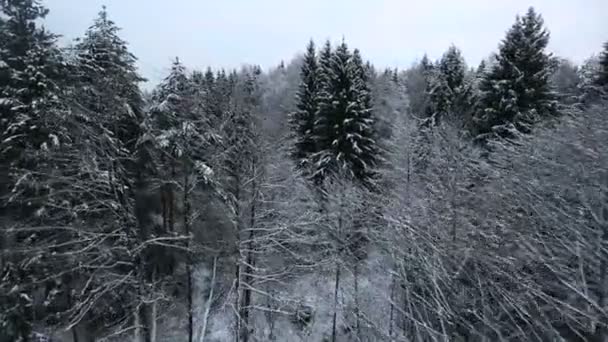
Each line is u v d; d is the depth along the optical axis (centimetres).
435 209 1847
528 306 1430
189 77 1808
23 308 1383
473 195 1814
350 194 2045
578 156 1683
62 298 1500
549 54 2288
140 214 1759
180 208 1864
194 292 1853
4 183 1446
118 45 1695
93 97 1520
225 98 1828
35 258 1362
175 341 1761
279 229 1780
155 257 1700
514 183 1772
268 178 1891
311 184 2320
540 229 1591
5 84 1473
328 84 2573
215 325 1842
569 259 1469
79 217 1512
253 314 1938
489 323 1395
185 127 1636
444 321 1557
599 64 2400
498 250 1564
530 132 2111
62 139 1476
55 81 1508
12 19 1495
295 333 1947
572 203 1596
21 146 1416
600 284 1344
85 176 1550
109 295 1550
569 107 2091
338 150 2397
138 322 1555
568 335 1360
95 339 1584
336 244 1991
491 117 2255
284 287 2036
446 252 1642
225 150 1741
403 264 1794
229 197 1759
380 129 3225
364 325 1855
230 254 1748
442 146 2169
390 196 2203
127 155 1636
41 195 1445
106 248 1468
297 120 2925
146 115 1672
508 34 2336
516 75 2220
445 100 3272
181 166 1691
